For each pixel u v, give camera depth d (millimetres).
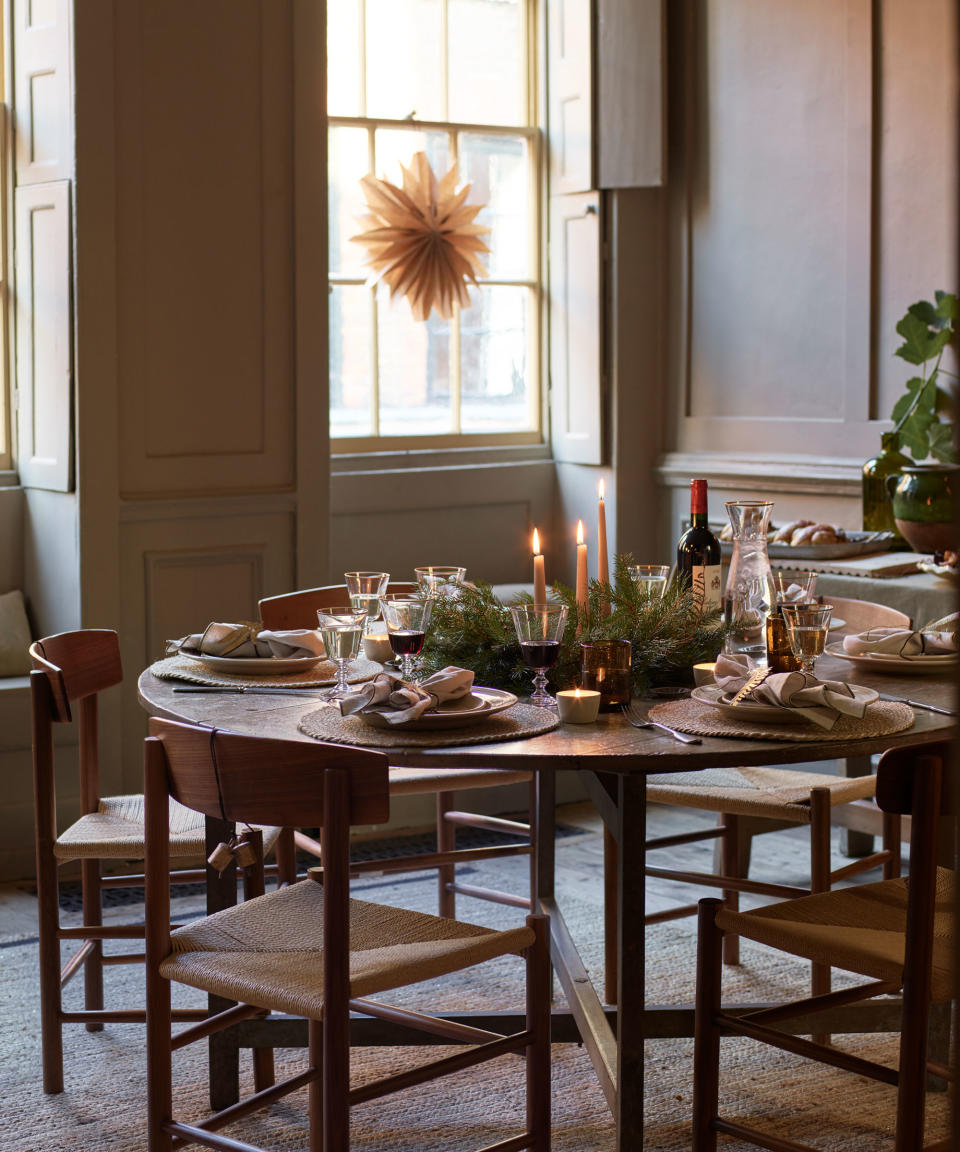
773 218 4887
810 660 2404
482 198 5324
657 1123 2646
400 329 5164
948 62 4316
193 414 4316
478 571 5340
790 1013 2234
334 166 4996
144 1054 2973
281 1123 2672
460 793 4707
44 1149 2549
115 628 4215
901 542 4332
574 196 5250
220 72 4258
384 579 2779
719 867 3818
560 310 5379
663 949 3484
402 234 5086
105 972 3406
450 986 3312
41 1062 2916
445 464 5250
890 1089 2791
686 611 2697
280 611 3348
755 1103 2727
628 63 5012
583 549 2719
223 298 4332
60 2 4047
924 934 2006
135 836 2783
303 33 4383
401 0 5090
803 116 4758
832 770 4746
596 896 3885
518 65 5363
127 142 4121
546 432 5523
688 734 2232
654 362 5281
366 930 2252
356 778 1924
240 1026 2695
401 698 2264
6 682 4172
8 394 4512
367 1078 2846
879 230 4562
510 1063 2938
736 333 5047
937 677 2666
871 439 4625
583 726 2324
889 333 4562
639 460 5273
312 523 4539
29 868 4152
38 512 4379
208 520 4375
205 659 2781
